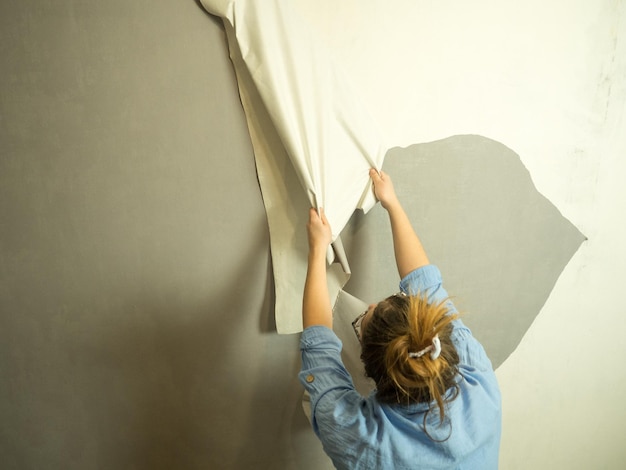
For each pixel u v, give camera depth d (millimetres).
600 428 1493
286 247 1042
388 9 968
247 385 1140
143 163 966
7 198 944
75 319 1031
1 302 999
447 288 1214
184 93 943
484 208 1164
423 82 1033
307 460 1236
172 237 1016
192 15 907
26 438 1093
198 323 1073
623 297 1367
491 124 1104
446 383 725
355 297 1136
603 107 1160
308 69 934
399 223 978
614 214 1270
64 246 987
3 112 901
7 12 854
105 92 918
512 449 1431
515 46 1060
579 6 1067
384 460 729
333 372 806
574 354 1378
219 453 1178
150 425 1125
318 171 943
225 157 990
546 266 1265
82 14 875
